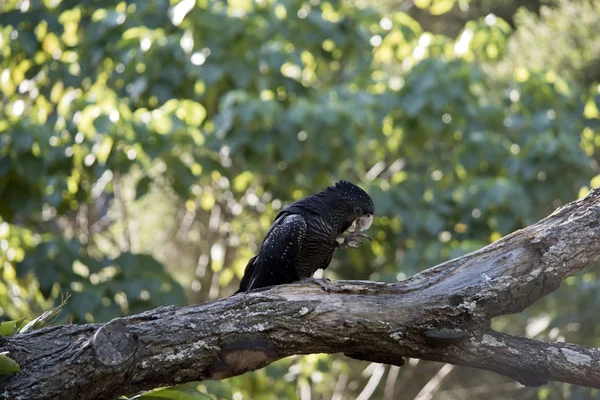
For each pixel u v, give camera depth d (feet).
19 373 14.88
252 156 36.86
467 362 17.39
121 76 39.09
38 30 40.81
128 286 32.58
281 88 39.55
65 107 35.55
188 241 60.29
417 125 41.27
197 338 16.11
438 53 44.14
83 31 41.14
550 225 18.43
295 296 17.03
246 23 38.55
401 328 17.10
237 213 44.27
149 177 35.09
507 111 42.88
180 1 39.50
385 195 37.60
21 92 40.91
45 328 15.79
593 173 39.34
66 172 34.96
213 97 39.68
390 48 45.39
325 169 38.29
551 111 41.75
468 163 39.27
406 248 40.86
